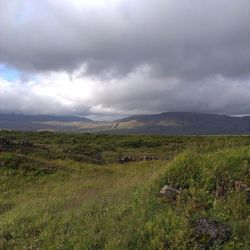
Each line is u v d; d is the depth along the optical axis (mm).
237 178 9312
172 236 7328
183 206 8422
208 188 9039
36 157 29625
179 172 9727
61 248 8039
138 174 14953
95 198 11727
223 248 6926
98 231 8570
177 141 52844
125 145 50125
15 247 8656
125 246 7379
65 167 26734
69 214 10320
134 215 8594
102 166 29625
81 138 55344
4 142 31453
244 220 7777
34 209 12508
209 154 10852
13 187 21484
